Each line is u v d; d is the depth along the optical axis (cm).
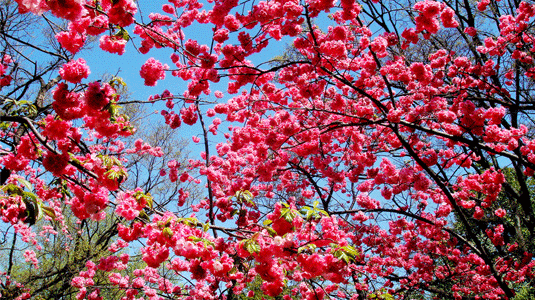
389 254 884
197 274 344
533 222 919
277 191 979
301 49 590
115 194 357
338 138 772
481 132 539
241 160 773
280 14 533
